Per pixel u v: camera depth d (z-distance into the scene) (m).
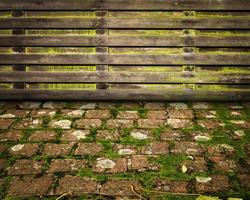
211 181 2.20
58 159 2.43
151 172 2.28
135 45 3.35
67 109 3.27
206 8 3.28
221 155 2.47
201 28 3.31
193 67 3.38
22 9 3.32
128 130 2.84
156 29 3.33
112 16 3.32
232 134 2.77
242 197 2.05
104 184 2.17
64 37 3.36
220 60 3.35
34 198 2.05
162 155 2.47
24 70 3.43
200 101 3.44
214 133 2.79
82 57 3.38
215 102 3.42
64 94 3.44
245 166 2.35
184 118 3.06
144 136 2.74
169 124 2.94
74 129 2.86
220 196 2.06
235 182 2.19
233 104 3.38
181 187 2.14
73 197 2.06
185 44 3.33
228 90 3.41
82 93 3.44
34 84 3.45
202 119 3.04
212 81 3.39
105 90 3.42
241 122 2.98
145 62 3.37
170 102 3.43
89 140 2.68
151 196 2.06
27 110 3.25
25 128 2.88
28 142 2.66
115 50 3.38
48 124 2.96
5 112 3.21
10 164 2.38
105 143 2.64
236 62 3.35
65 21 3.33
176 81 3.39
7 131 2.83
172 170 2.30
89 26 3.33
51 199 2.04
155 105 3.35
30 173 2.28
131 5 3.29
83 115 3.13
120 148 2.56
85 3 3.29
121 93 3.43
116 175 2.25
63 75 3.41
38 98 3.46
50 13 3.34
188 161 2.40
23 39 3.38
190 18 3.29
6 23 3.35
